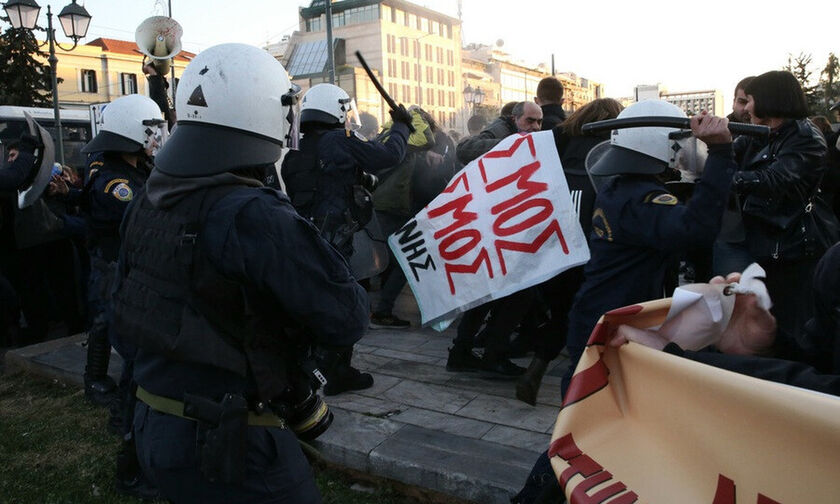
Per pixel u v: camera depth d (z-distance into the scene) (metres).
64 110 16.67
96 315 3.96
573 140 3.68
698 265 3.88
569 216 3.41
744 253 3.23
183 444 1.56
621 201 2.34
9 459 3.42
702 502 1.48
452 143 6.16
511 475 2.73
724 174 2.10
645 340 1.76
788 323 3.04
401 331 5.21
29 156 4.55
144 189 1.73
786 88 2.97
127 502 2.97
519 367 4.06
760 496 1.37
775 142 3.03
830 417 1.26
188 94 1.62
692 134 2.21
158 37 4.66
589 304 2.49
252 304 1.53
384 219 5.65
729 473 1.44
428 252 3.78
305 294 1.54
